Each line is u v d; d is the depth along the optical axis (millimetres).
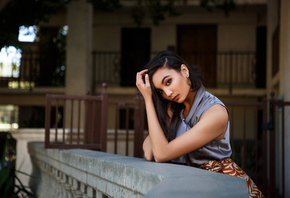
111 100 13070
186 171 1463
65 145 4305
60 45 13320
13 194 5066
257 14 13016
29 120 13281
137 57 13500
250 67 13188
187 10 12750
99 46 13609
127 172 1835
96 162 2445
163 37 13398
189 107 1938
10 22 7297
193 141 1765
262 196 1879
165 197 945
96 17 13531
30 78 12406
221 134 1825
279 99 6473
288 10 5996
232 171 1844
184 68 1848
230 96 12750
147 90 1896
